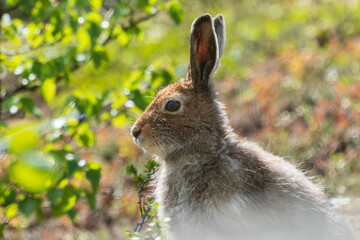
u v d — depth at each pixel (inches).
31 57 432.1
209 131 302.7
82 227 533.6
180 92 306.8
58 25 444.5
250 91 769.6
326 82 747.4
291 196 286.8
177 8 487.2
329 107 657.0
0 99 482.6
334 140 587.2
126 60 1002.1
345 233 313.4
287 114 689.0
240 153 296.4
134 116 464.1
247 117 692.7
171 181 305.7
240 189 279.6
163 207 305.3
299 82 760.3
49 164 149.5
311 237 289.4
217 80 858.8
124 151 634.2
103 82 914.1
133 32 486.3
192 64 307.4
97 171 384.2
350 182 507.8
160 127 303.1
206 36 305.0
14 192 390.9
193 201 289.7
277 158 316.5
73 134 423.8
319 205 300.5
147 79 439.2
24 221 540.4
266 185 285.3
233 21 1095.6
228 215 277.6
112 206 545.0
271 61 895.7
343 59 794.8
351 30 919.0
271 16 1093.1
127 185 574.6
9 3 461.4
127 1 498.0
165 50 1027.9
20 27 480.4
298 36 971.9
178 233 294.5
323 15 1017.5
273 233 281.3
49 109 723.4
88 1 433.4
